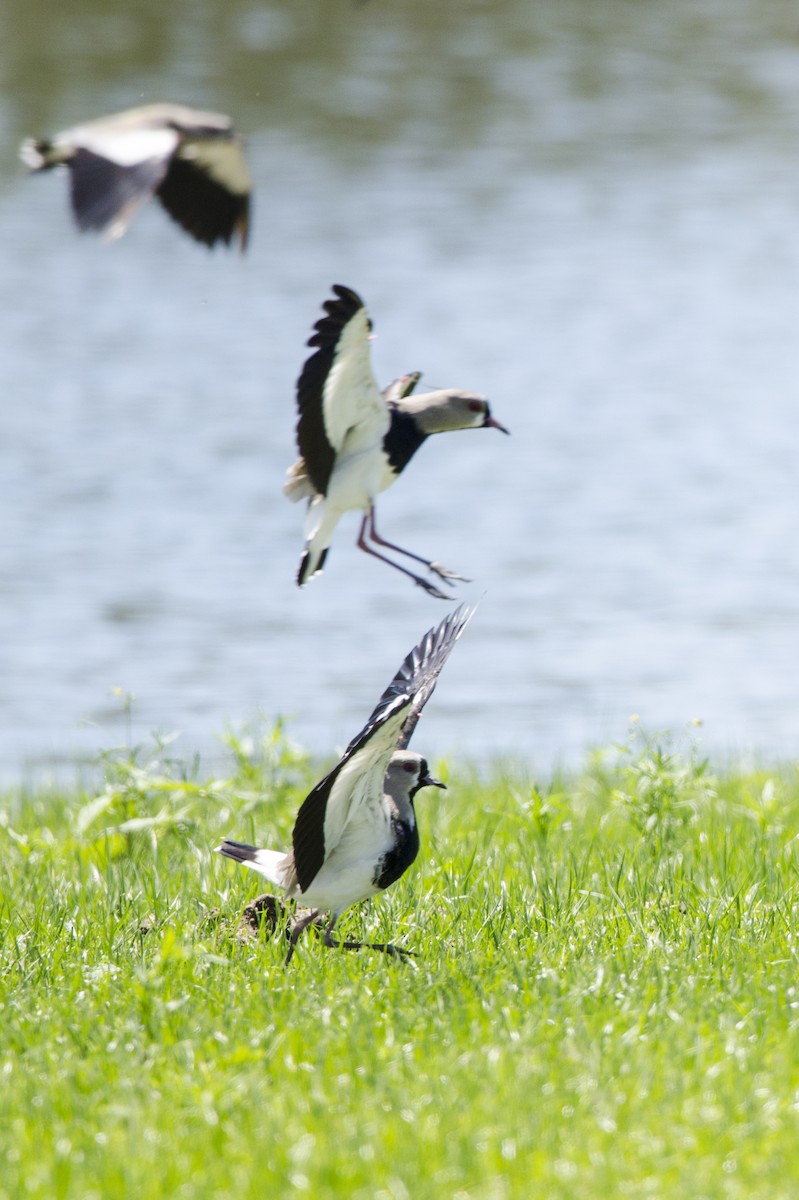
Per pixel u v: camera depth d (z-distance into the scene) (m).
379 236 40.97
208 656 21.23
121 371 33.31
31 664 20.66
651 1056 6.65
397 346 34.69
